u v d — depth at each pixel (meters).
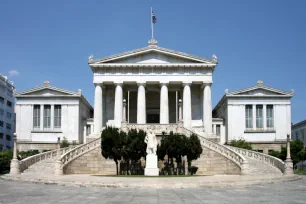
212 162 44.72
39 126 72.62
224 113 77.12
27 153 61.28
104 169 45.41
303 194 22.19
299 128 95.94
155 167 39.81
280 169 41.59
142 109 67.12
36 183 30.06
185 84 68.00
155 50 67.94
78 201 18.78
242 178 31.23
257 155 47.66
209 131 66.62
